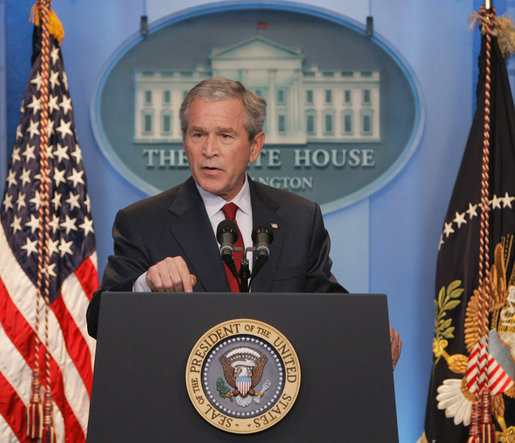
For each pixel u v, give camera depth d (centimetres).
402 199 1210
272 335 434
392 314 1200
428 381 1191
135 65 1209
